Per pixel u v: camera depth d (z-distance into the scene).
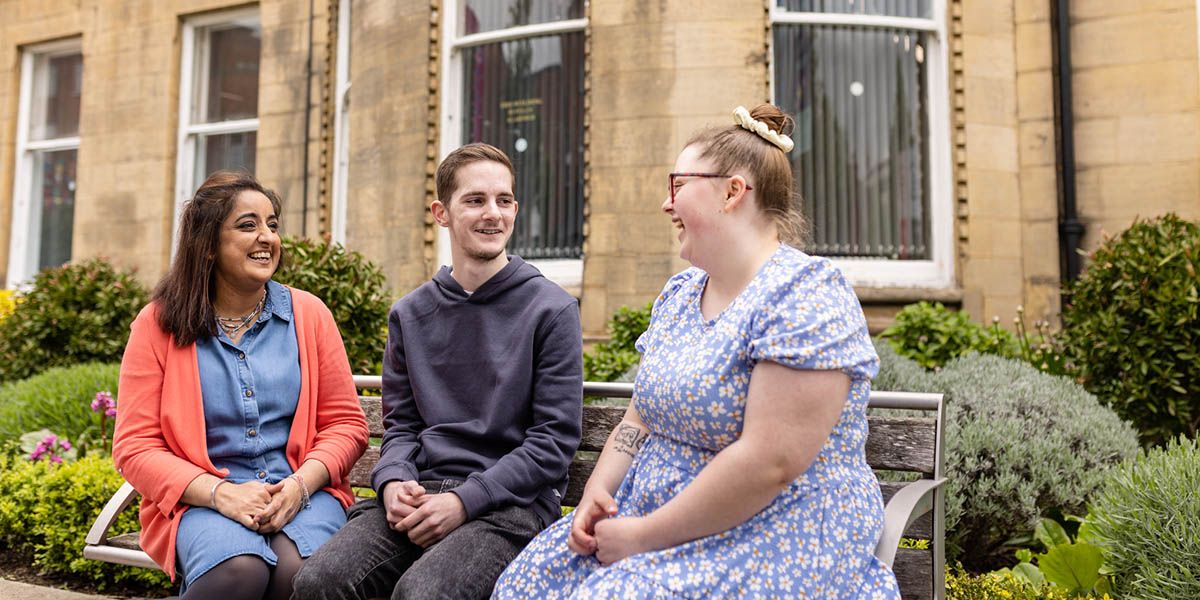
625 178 5.74
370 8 6.72
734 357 1.85
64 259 9.45
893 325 5.44
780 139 2.03
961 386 3.70
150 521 2.43
